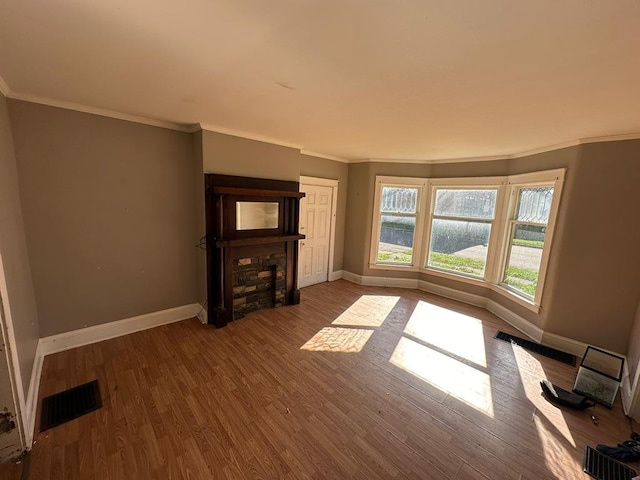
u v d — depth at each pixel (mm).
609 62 1415
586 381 2410
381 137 3291
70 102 2461
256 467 1646
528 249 3707
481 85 1771
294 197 3877
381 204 5094
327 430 1928
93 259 2814
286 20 1207
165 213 3221
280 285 4016
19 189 2359
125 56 1581
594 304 2953
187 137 3275
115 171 2842
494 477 1650
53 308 2646
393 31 1250
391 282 5203
